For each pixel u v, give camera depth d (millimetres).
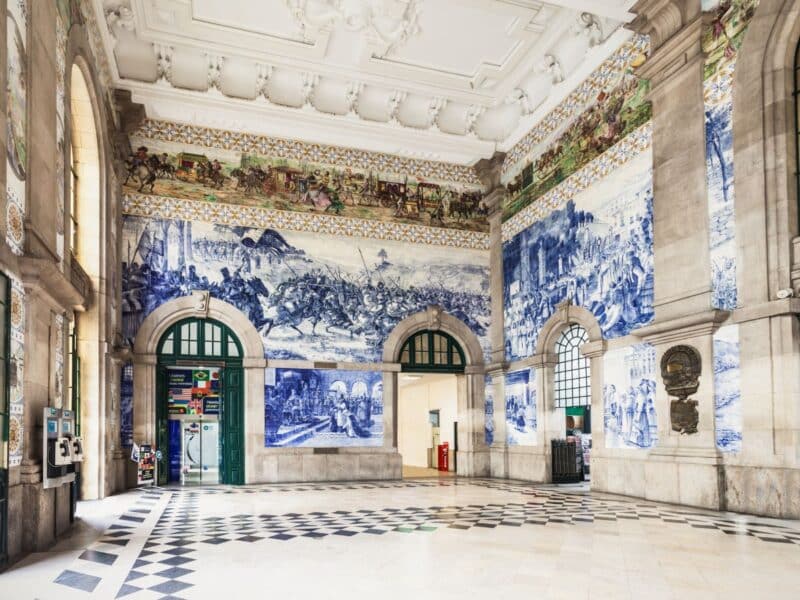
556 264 18469
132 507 13016
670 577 6930
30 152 8594
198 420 19422
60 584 6766
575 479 18656
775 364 11367
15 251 8109
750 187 12086
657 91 14477
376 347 20391
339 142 20641
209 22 16375
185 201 19141
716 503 12062
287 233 19953
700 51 13359
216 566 7547
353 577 6988
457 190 22062
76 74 13156
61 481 9133
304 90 18938
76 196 14930
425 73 18594
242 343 19109
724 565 7496
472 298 21734
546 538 9242
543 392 18734
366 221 20859
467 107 20391
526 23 16391
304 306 19797
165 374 18828
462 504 13227
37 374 8914
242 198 19688
